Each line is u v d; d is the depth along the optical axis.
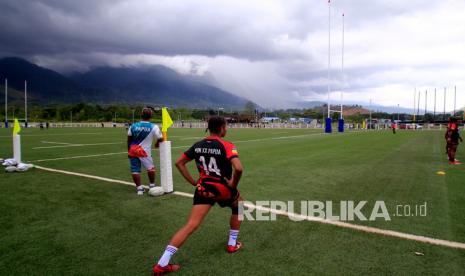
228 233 4.48
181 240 3.36
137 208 5.67
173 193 6.75
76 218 5.12
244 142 20.95
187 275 3.34
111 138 24.53
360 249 3.94
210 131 3.51
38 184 7.60
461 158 12.44
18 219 5.07
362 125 57.91
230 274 3.35
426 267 3.48
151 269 3.48
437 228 4.65
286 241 4.20
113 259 3.70
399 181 7.91
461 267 3.49
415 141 21.95
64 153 14.09
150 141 6.60
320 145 18.47
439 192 6.79
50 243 4.15
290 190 6.98
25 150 15.36
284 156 13.00
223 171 3.42
